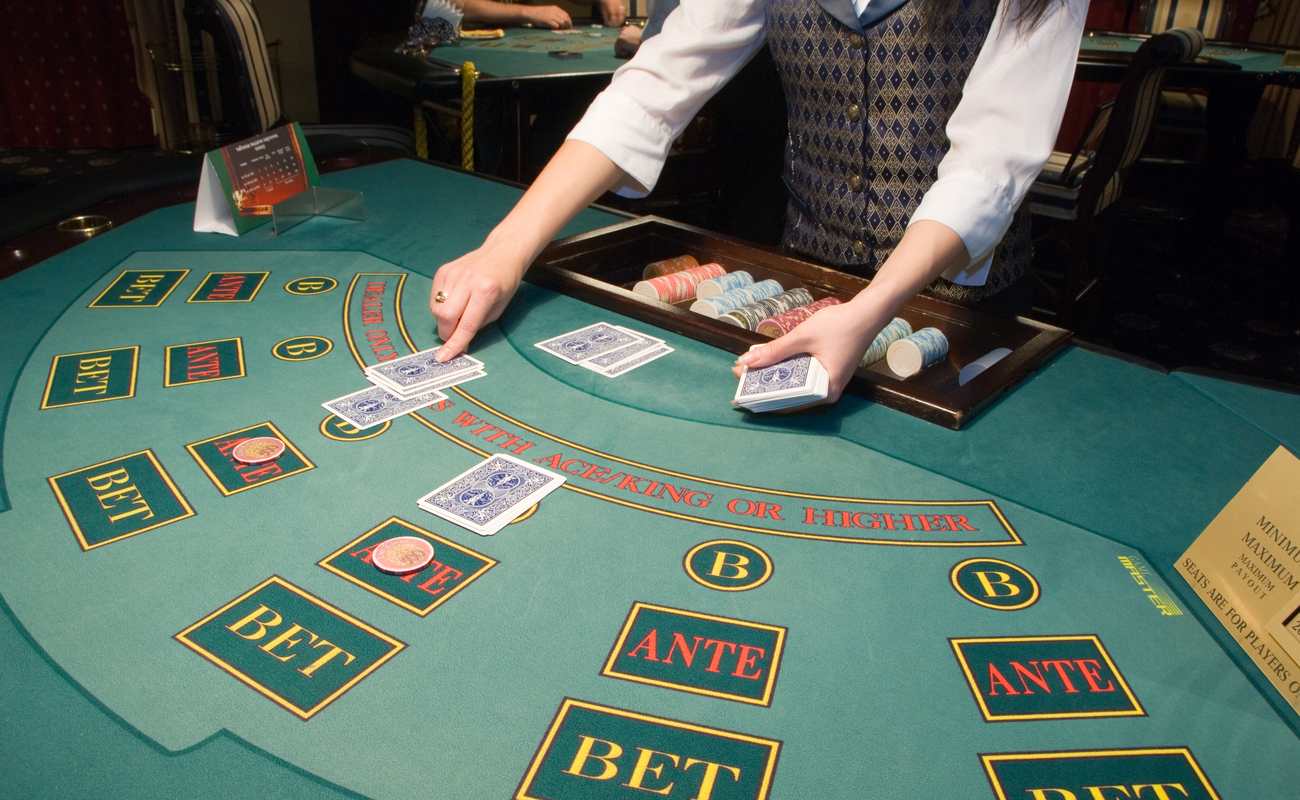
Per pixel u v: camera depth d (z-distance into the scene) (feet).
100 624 3.14
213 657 3.01
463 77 11.04
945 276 5.15
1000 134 4.82
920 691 2.96
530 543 3.60
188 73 18.01
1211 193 16.49
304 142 7.33
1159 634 3.24
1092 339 13.44
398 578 3.40
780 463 4.18
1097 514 3.88
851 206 6.41
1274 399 4.80
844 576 3.47
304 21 19.03
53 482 3.92
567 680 2.96
